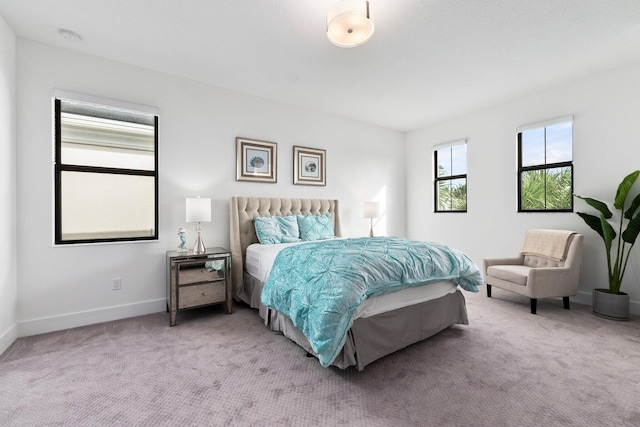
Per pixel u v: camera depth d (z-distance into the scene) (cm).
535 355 215
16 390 172
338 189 478
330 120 466
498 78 338
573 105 348
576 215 349
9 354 217
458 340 243
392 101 410
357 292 183
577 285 315
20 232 251
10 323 237
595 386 176
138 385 178
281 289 231
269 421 148
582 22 236
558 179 371
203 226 349
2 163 227
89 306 281
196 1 211
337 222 455
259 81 346
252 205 373
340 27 201
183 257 283
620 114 314
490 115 434
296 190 429
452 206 498
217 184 359
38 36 253
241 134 379
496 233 428
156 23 237
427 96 392
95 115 290
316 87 362
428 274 231
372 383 181
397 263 216
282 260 255
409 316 226
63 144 275
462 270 259
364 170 510
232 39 259
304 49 276
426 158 532
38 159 259
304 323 198
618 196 291
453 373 192
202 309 326
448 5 214
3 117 229
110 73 293
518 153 405
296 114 429
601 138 327
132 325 276
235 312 316
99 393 170
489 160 436
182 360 209
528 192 400
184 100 337
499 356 214
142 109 307
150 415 152
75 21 233
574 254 314
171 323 276
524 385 177
